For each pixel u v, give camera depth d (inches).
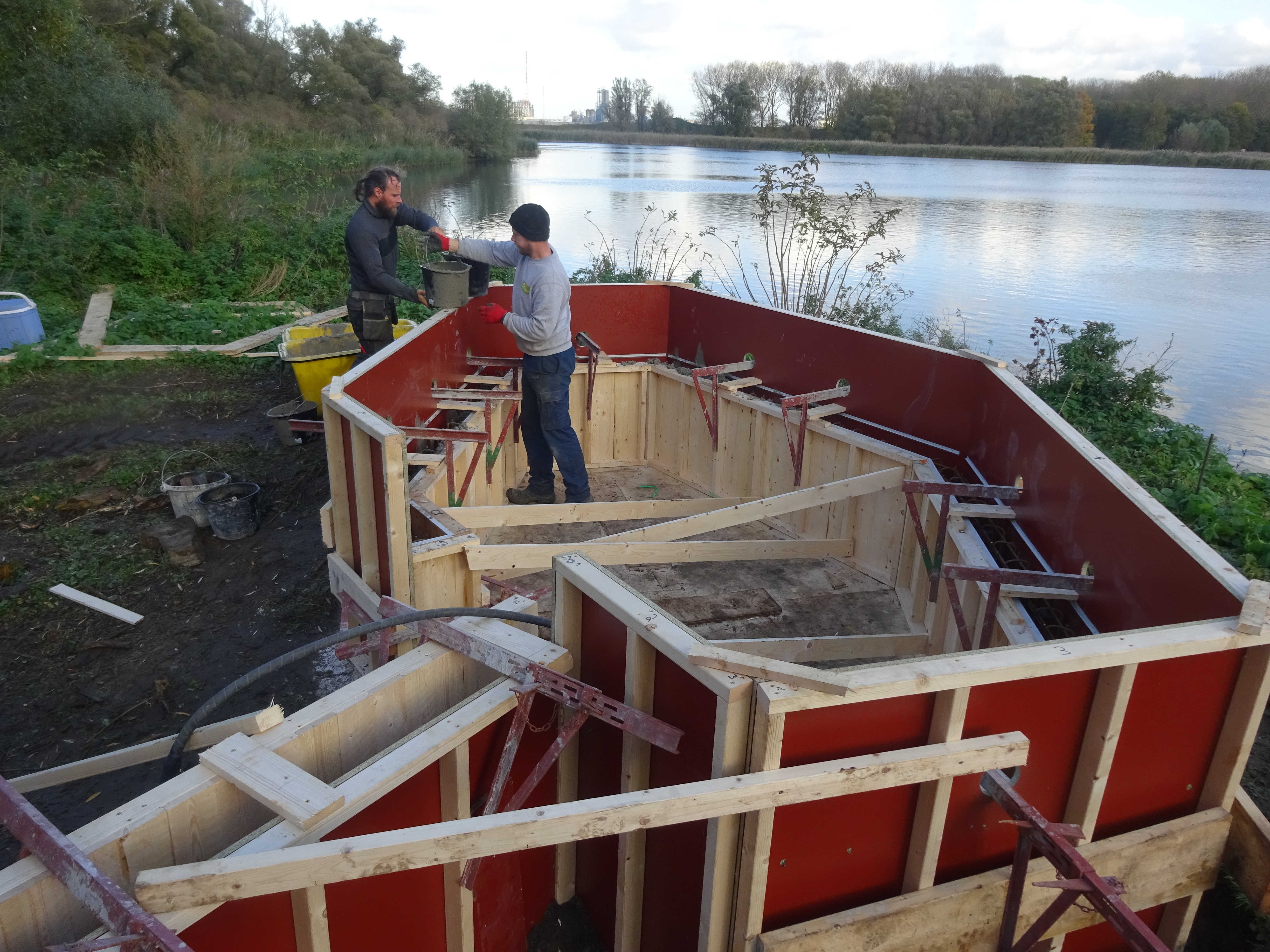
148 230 514.0
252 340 391.2
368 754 107.9
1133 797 106.9
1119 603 119.4
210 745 112.0
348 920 94.7
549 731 121.6
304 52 1737.2
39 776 122.7
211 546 219.6
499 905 114.8
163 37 1400.1
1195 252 836.6
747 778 86.0
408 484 161.9
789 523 233.0
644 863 112.4
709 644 92.6
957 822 101.0
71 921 78.5
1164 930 120.3
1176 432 329.7
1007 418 173.3
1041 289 648.4
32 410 310.3
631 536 180.2
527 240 197.2
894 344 207.8
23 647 180.1
